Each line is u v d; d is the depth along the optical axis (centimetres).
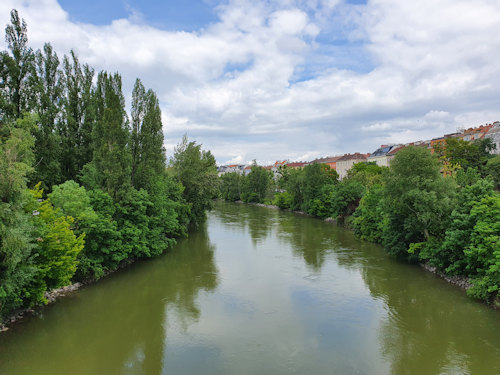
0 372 1608
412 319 2197
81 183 3922
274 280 3003
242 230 5806
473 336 1961
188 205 4981
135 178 3838
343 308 2384
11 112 3334
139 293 2677
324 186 7462
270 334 2006
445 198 2889
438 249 2864
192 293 2683
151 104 4312
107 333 2019
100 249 2905
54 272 2195
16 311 2159
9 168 1792
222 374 1605
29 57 3641
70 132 4150
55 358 1744
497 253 2159
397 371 1628
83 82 4547
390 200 3381
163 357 1758
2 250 1692
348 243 4600
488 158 6025
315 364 1691
